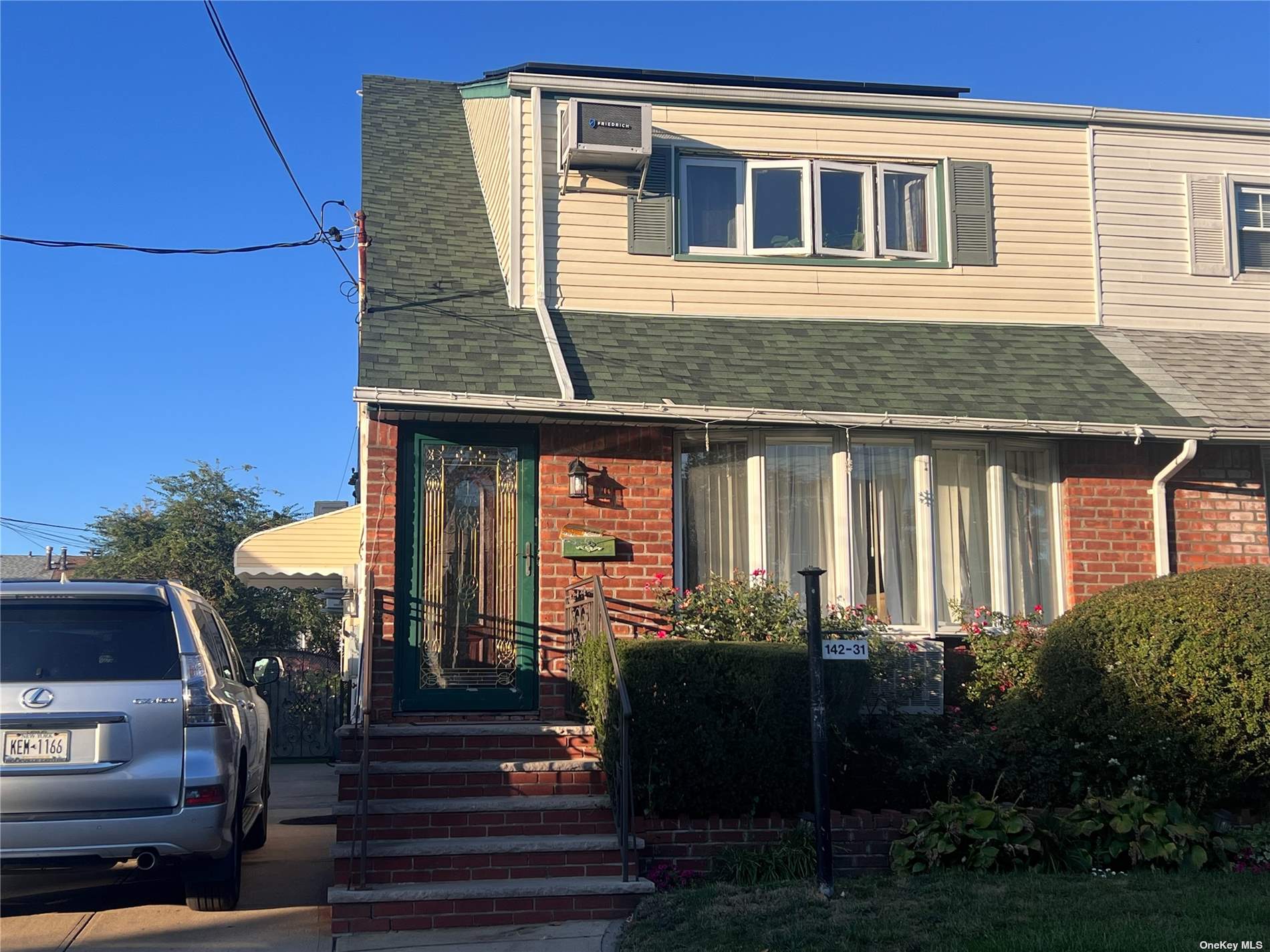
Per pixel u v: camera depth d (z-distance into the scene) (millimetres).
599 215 11211
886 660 8930
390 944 6422
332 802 13031
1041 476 10508
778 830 7770
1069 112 12094
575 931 6668
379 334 9719
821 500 10164
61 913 7059
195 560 27641
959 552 10328
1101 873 7148
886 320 11477
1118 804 7512
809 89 12578
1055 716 8109
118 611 6578
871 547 10164
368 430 9094
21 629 6379
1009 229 11883
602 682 7801
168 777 6223
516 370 9523
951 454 10469
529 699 9133
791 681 7805
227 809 6441
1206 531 10477
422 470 9273
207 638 7227
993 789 8320
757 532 9930
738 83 12492
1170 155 12359
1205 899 6461
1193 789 7711
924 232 11875
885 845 7684
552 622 9242
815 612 7074
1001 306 11711
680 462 9984
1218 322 12117
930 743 8617
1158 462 10453
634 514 9531
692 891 7055
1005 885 6852
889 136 11836
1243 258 12406
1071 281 11891
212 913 7051
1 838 5953
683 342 10594
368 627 8141
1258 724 7520
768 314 11281
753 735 7723
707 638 8852
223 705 6594
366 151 12758
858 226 11719
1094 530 10273
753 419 9398
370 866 7000
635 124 11055
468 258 11258
